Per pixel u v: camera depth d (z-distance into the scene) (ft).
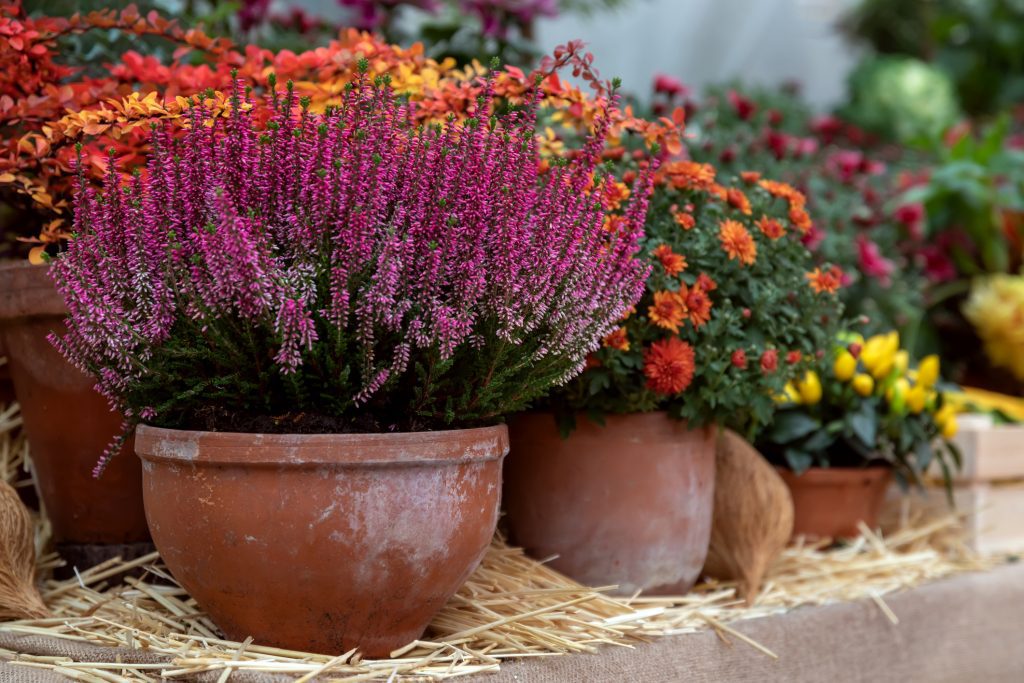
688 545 5.52
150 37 6.28
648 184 4.33
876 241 9.89
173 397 4.06
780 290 5.59
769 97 13.37
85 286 3.83
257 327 3.90
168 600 4.56
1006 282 10.50
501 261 3.96
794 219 5.82
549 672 4.40
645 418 5.35
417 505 3.89
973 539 7.61
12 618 4.50
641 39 16.71
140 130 4.70
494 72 4.14
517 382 4.22
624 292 4.39
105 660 4.06
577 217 4.12
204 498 3.84
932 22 18.21
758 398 5.55
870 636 6.00
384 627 4.08
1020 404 9.74
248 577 3.87
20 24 4.89
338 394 3.99
